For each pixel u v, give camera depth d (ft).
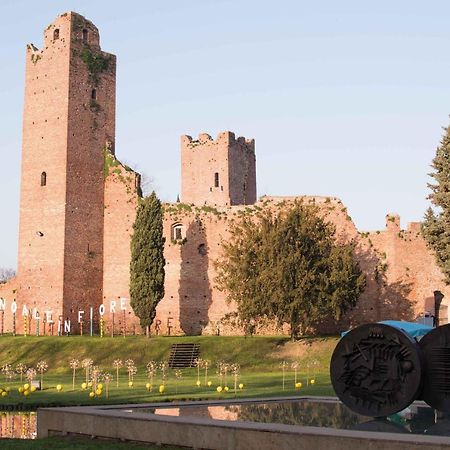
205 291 227.61
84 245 235.81
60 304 228.84
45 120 239.91
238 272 195.11
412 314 210.18
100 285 238.48
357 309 212.23
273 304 190.39
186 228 231.50
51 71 240.73
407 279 211.41
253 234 196.85
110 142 246.47
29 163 241.35
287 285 188.44
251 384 138.31
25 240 239.30
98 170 242.17
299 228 192.85
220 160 302.86
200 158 307.37
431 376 64.39
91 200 239.09
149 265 212.23
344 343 67.46
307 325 191.72
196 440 61.87
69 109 236.22
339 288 189.47
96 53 245.65
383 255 213.46
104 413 70.13
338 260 191.93
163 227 233.14
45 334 229.66
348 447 54.03
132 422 66.54
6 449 63.98
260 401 87.51
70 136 235.81
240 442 59.31
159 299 212.43
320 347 186.91
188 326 228.02
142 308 210.79
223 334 223.92
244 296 192.95
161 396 115.14
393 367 64.69
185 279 229.66
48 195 235.81
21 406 106.52
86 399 112.16
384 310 211.41
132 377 160.76
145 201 215.51
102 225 240.94
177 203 234.99
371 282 213.05
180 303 229.45
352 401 66.44
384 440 52.70
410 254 212.43
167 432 63.93
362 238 215.92
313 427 58.85
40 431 74.69
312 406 81.25
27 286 236.63
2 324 247.91
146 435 65.41
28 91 245.04
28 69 245.86
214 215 230.07
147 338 203.82
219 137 304.30
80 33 242.37
